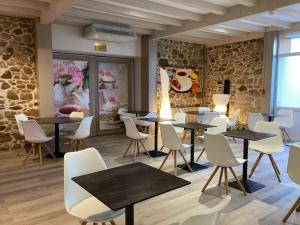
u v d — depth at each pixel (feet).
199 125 13.83
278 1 13.33
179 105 25.93
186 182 5.67
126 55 22.75
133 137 14.99
